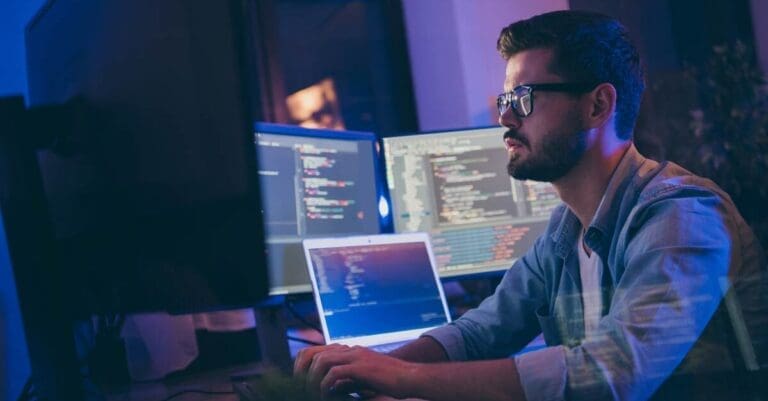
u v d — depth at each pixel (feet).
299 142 6.36
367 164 6.75
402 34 11.87
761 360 4.09
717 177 10.49
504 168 7.11
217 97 2.59
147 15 2.76
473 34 11.30
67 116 3.21
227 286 2.65
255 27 10.82
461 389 3.65
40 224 3.30
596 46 4.63
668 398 4.01
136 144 2.85
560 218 5.19
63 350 3.35
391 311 5.85
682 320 3.86
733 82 10.66
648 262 4.00
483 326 5.20
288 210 6.20
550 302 5.11
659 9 12.95
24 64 6.12
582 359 3.72
